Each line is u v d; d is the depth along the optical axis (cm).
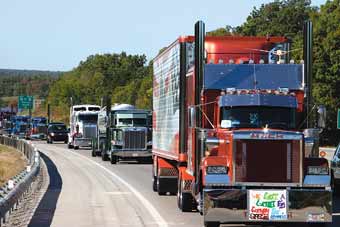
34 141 11675
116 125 5300
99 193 2923
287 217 1702
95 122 8056
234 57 2206
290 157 1720
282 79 1973
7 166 4791
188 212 2250
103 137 5831
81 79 18225
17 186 2098
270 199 1702
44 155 6550
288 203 1700
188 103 2180
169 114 2514
